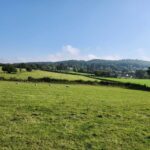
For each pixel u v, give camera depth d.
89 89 57.22
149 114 25.98
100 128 19.30
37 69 164.62
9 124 18.89
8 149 14.06
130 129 19.38
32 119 20.88
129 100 38.16
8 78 77.00
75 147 15.09
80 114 24.00
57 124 19.78
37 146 14.84
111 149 15.08
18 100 29.94
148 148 15.45
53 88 51.47
